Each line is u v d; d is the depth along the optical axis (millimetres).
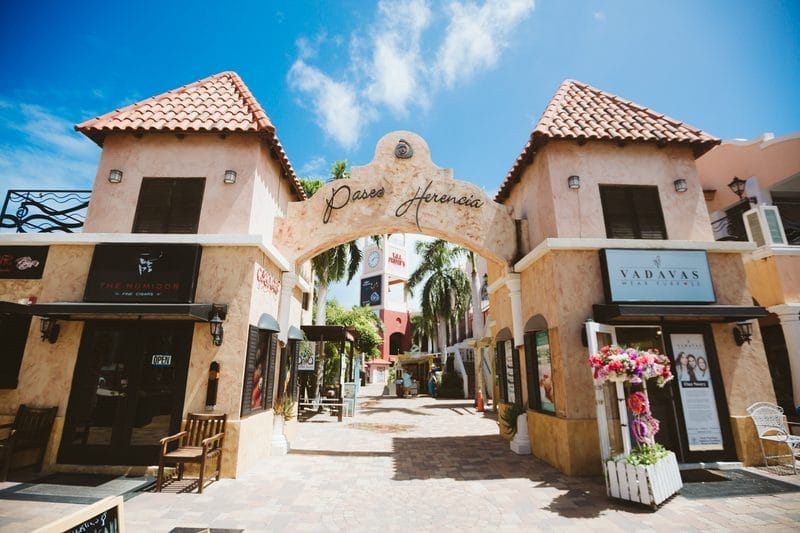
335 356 21547
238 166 7848
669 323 7410
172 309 6352
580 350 7051
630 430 6094
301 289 10883
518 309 8977
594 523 4559
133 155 7875
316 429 11711
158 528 4379
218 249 7293
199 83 9188
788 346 8680
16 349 6922
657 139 8102
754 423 6906
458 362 27438
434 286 26234
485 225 9266
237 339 6898
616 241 7477
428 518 4773
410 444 9375
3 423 6602
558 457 6922
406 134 9656
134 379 6785
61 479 6039
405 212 9102
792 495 5332
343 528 4477
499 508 5090
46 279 7164
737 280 7672
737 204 11406
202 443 5836
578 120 8641
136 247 7098
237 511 4938
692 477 6227
